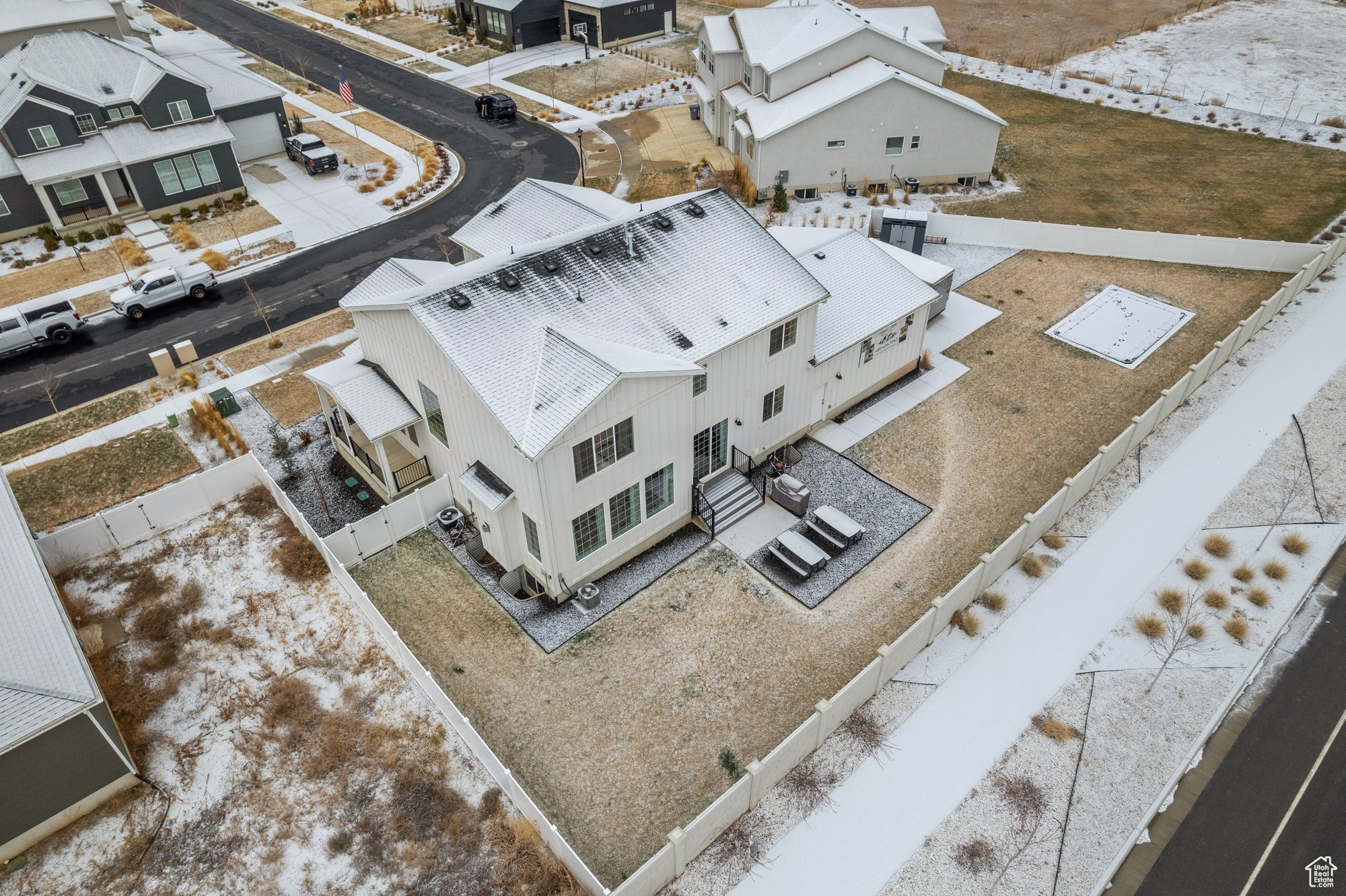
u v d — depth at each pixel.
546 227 27.94
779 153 42.00
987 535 23.94
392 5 79.00
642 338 21.78
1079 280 36.19
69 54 43.03
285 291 37.25
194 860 16.89
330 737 18.98
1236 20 68.12
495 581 23.00
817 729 18.02
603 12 65.19
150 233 42.12
